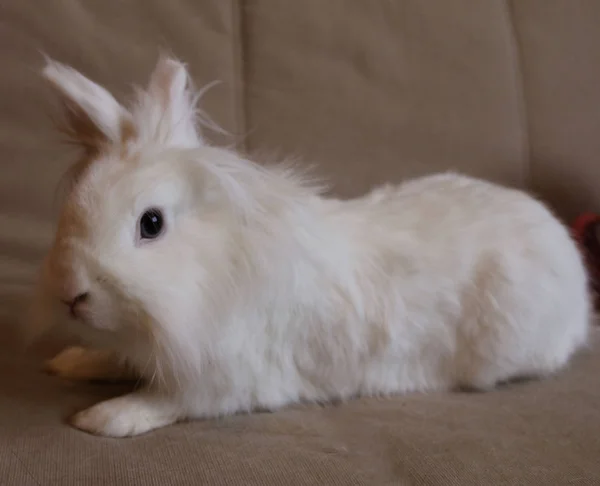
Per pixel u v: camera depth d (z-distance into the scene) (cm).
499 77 120
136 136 88
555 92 121
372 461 81
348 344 92
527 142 120
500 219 97
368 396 94
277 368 90
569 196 120
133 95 104
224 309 86
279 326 90
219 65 114
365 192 117
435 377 95
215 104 114
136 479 79
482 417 88
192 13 114
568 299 97
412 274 94
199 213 86
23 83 110
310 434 85
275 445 83
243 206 86
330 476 79
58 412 87
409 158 118
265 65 115
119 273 82
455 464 81
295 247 88
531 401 91
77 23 111
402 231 95
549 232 97
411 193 101
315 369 92
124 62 112
